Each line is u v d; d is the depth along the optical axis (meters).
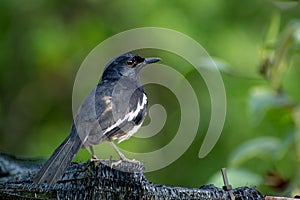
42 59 16.72
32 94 17.39
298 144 9.19
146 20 15.35
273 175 9.02
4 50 16.80
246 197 7.18
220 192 7.09
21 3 16.62
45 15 16.73
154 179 14.76
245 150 9.24
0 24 16.77
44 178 6.91
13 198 7.34
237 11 15.45
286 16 11.69
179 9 15.29
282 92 9.29
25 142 17.05
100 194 6.54
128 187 6.57
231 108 14.20
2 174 8.52
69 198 6.77
